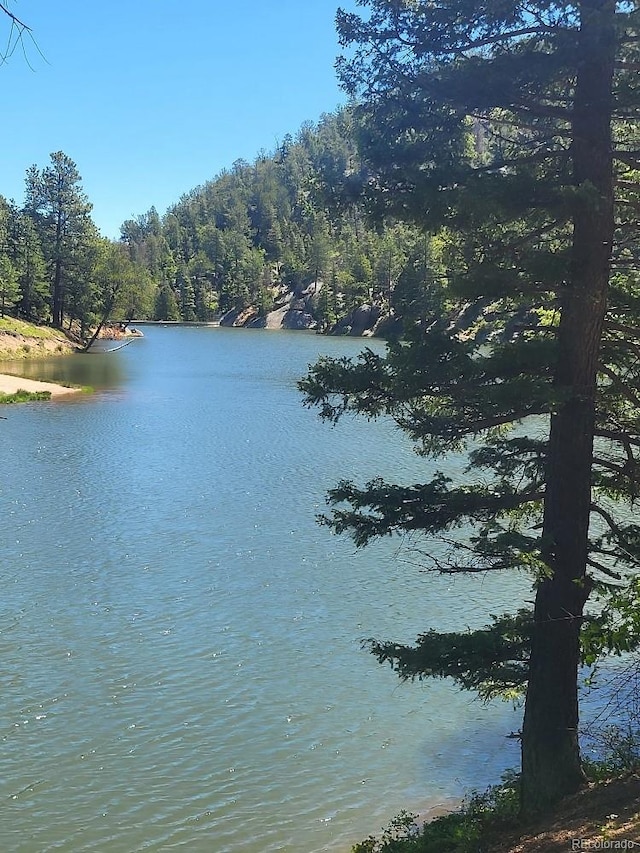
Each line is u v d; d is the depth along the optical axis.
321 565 21.28
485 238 8.31
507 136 8.91
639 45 8.01
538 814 8.52
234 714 13.98
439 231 8.12
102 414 47.56
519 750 13.10
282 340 122.31
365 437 40.22
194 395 57.12
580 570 8.42
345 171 8.56
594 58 7.65
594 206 7.36
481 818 9.75
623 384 8.59
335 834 11.00
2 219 110.75
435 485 9.17
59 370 72.06
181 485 29.92
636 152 7.88
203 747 13.01
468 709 14.45
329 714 14.10
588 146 7.96
